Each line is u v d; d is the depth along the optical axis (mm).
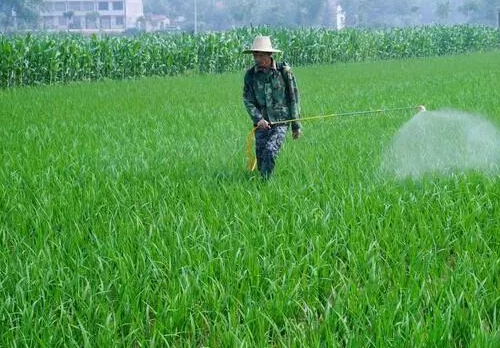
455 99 16828
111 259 5691
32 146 11445
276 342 4660
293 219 6641
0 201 7914
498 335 4406
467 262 5535
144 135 12602
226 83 26281
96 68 30672
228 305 5012
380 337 4328
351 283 5094
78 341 4684
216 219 6754
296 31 41875
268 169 8805
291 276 5410
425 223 6496
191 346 4621
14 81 27406
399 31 47750
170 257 5684
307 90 21531
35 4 116000
